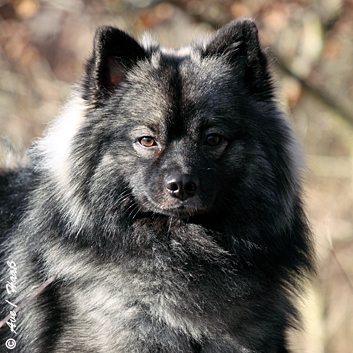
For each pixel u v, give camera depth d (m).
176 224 7.59
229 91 7.60
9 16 17.86
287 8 15.23
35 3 15.85
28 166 9.06
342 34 17.50
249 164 7.52
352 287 9.59
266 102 7.91
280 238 7.80
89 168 7.49
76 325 7.34
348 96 19.61
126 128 7.41
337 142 20.55
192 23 15.59
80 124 7.69
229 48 7.91
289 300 8.20
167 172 7.06
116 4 15.47
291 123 8.35
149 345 7.22
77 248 7.52
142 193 7.32
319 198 17.72
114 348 7.14
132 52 7.78
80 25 20.48
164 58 7.89
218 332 7.53
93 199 7.47
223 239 7.73
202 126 7.30
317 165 17.78
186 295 7.43
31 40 19.56
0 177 9.41
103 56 7.56
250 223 7.65
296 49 17.20
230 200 7.58
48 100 18.08
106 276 7.36
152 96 7.42
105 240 7.49
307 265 8.28
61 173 7.66
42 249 7.78
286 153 7.84
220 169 7.41
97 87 7.61
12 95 19.14
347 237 16.36
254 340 7.69
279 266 7.85
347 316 15.51
